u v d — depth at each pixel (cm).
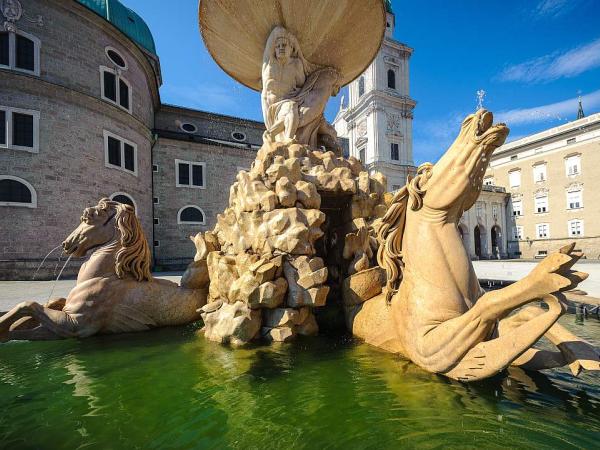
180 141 2961
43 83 2006
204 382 323
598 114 3725
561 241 4028
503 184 4662
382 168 4275
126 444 225
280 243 466
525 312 304
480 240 4425
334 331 489
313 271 457
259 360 376
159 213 2842
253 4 690
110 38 2422
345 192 569
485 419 240
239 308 446
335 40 761
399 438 222
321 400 278
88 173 2194
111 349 434
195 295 593
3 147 1888
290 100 725
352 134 4962
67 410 273
